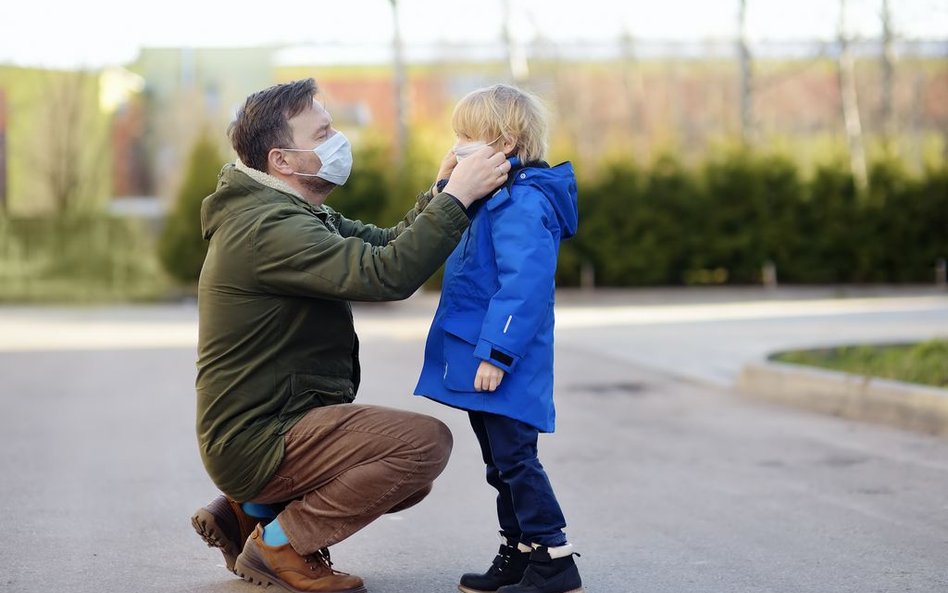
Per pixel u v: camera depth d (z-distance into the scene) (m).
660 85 47.34
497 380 3.68
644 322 18.03
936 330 15.33
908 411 8.09
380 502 3.79
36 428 8.22
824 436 7.77
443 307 3.85
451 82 46.75
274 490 3.83
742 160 27.52
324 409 3.81
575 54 46.47
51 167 39.25
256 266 3.70
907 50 40.28
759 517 5.41
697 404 9.46
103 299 27.28
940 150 31.50
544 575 3.80
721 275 28.11
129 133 46.53
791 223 27.38
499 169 3.76
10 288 28.19
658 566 4.54
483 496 5.96
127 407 9.30
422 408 9.18
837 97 43.03
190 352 14.03
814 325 16.83
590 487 6.16
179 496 5.91
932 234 27.67
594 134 43.94
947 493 5.91
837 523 5.27
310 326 3.81
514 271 3.68
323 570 3.95
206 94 47.78
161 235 28.73
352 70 48.50
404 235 3.68
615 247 27.16
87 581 4.31
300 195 3.90
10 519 5.38
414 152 27.14
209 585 4.23
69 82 39.41
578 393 10.15
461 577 4.27
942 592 4.16
